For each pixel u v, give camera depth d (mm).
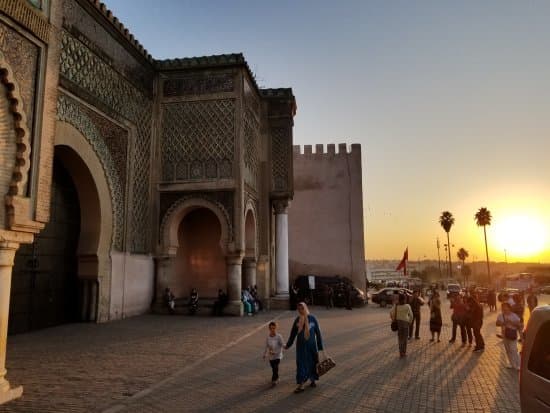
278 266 19344
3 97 5492
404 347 8266
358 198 26594
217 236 18453
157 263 15070
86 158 11352
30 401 5211
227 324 12633
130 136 13820
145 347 8727
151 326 11719
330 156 27156
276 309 18594
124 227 13219
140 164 14500
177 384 6121
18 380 6113
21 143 5621
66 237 11727
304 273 26234
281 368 7234
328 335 11148
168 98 15906
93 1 11492
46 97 6094
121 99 13273
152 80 15695
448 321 15469
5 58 5508
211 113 15664
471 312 9539
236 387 6047
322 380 6480
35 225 5750
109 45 12609
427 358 8258
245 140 16312
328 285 22266
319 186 26969
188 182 15391
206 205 15188
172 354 8102
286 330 11727
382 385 6223
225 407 5168
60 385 5918
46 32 6168
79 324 11531
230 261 15133
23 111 5691
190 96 15844
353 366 7461
